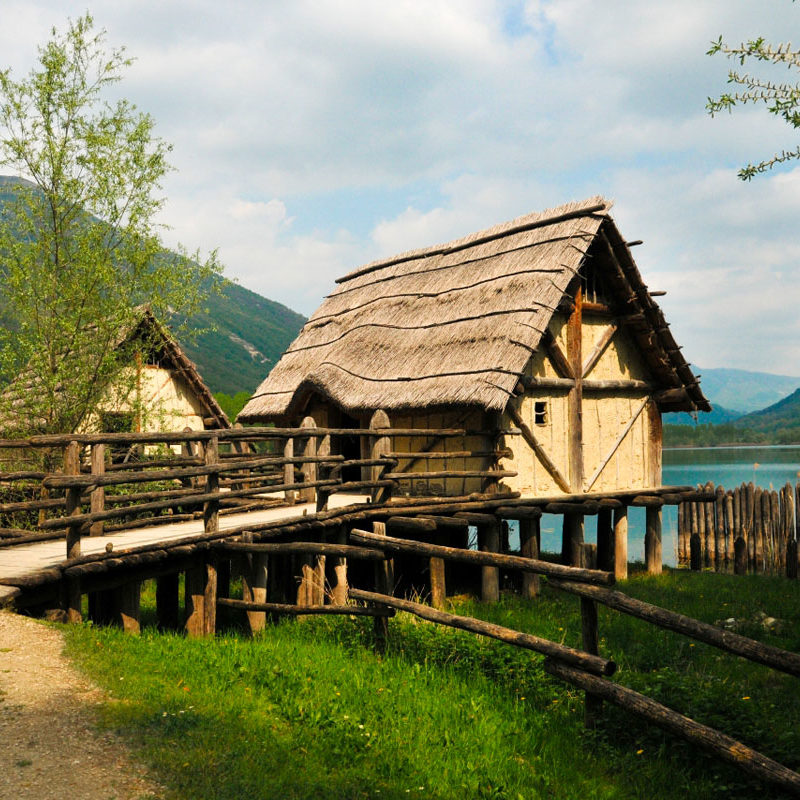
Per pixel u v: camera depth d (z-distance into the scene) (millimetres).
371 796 5102
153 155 15805
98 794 4566
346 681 7438
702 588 15609
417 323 17625
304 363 20547
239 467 10516
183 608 13773
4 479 9562
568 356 16578
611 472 17516
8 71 14953
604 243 16656
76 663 6793
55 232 15359
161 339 16797
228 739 5531
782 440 195750
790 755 5828
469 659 8328
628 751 6238
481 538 14789
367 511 12430
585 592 6578
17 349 15102
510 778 5719
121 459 19109
